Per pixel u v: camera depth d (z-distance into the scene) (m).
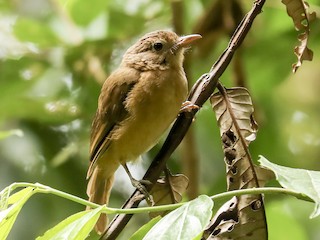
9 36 12.43
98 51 12.12
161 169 6.92
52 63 12.27
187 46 9.43
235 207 6.67
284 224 10.98
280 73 12.43
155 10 12.16
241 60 10.32
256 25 12.26
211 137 12.24
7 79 12.21
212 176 12.15
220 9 10.68
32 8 12.91
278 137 12.26
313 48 12.16
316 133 13.31
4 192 5.36
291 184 5.12
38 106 11.86
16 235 10.99
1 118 11.91
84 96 11.99
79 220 5.24
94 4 12.09
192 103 6.91
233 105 7.04
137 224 11.45
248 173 6.89
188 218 5.04
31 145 11.72
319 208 4.90
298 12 6.91
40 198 11.27
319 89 13.57
